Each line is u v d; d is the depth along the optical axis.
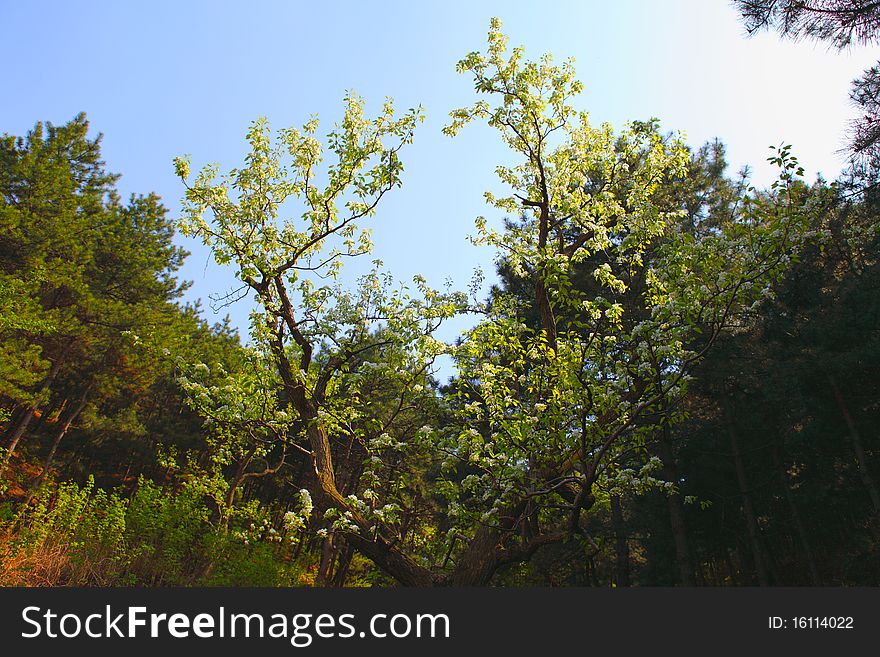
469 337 9.70
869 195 8.59
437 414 9.82
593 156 10.91
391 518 8.29
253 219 10.17
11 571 10.54
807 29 7.64
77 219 21.69
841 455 15.82
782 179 6.56
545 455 8.19
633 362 8.30
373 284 11.51
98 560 12.38
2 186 20.02
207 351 25.11
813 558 16.38
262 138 10.43
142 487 15.26
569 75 10.16
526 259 10.24
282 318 10.49
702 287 7.30
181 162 9.72
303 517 8.91
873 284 14.25
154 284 24.86
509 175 11.19
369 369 10.57
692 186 16.22
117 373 23.66
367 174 9.73
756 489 17.70
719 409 17.70
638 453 8.88
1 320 15.38
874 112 8.06
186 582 13.13
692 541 17.05
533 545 8.21
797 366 14.54
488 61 10.04
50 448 26.19
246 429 10.09
